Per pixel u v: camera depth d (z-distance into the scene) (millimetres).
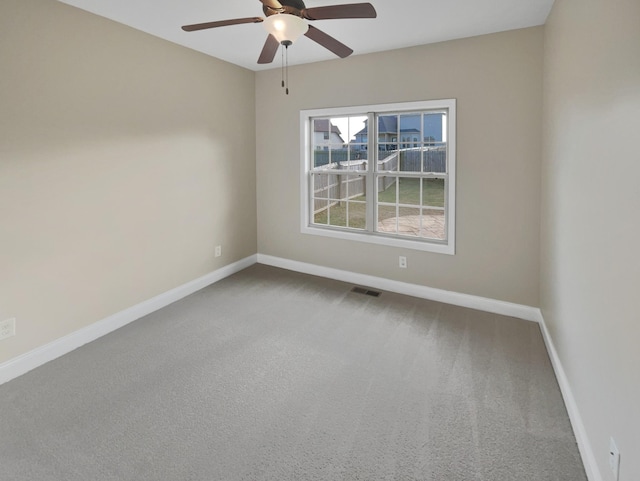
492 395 2246
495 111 3203
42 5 2439
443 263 3637
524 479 1653
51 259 2611
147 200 3316
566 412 2082
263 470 1712
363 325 3184
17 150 2371
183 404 2174
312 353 2738
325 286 4090
